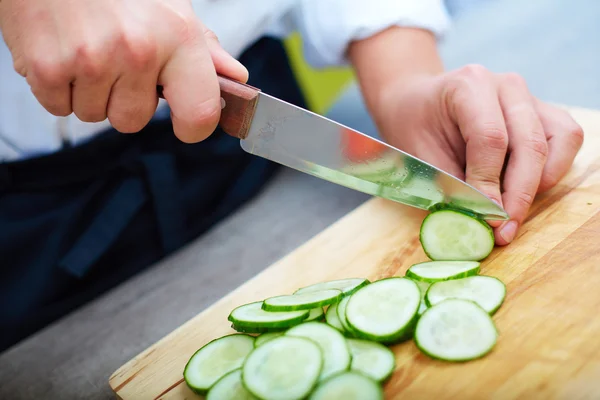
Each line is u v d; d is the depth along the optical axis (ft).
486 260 1.52
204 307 1.94
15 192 1.97
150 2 1.32
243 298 1.59
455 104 1.64
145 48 1.30
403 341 1.38
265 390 1.27
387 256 1.63
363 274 1.60
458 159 1.73
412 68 1.97
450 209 1.56
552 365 1.26
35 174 1.97
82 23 1.29
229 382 1.33
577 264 1.45
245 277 2.03
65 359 1.85
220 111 1.45
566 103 2.52
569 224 1.56
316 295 1.46
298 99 2.43
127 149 2.05
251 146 1.54
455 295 1.42
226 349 1.42
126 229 2.07
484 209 1.53
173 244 2.13
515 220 1.55
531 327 1.33
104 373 1.79
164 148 2.09
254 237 2.19
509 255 1.52
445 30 2.10
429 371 1.31
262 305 1.48
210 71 1.37
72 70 1.30
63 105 1.38
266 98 1.48
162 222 2.09
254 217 2.28
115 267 2.11
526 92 1.70
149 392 1.41
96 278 2.09
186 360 1.47
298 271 1.63
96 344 1.88
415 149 1.80
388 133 1.94
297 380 1.27
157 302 1.98
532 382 1.24
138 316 1.94
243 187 2.30
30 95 1.94
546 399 1.21
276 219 2.25
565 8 3.15
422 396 1.27
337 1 2.03
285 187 2.41
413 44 2.01
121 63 1.31
